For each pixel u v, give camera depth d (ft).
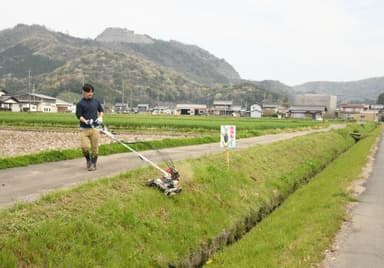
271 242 27.68
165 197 28.07
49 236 18.49
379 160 75.72
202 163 40.01
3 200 23.79
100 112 35.45
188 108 418.92
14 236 17.65
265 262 23.71
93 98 34.88
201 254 25.94
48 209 21.12
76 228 20.13
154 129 150.51
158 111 431.43
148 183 28.91
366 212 34.47
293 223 31.76
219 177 37.37
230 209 33.45
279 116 400.47
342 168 64.85
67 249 18.75
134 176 30.22
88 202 23.34
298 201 41.60
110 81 531.09
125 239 21.63
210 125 151.43
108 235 21.03
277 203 42.88
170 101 558.15
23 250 17.15
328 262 22.71
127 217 23.25
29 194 25.55
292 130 138.10
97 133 35.09
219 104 427.74
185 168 34.94
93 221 21.40
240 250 27.43
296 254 24.22
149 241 22.95
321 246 25.22
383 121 468.34
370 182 49.93
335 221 30.68
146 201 26.16
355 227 29.78
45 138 106.63
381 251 24.67
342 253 24.22
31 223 19.12
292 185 50.62
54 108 365.61
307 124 199.00
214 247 27.68
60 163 40.32
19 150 77.71
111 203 23.71
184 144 72.28
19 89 490.49
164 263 22.36
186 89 603.67
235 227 31.50
